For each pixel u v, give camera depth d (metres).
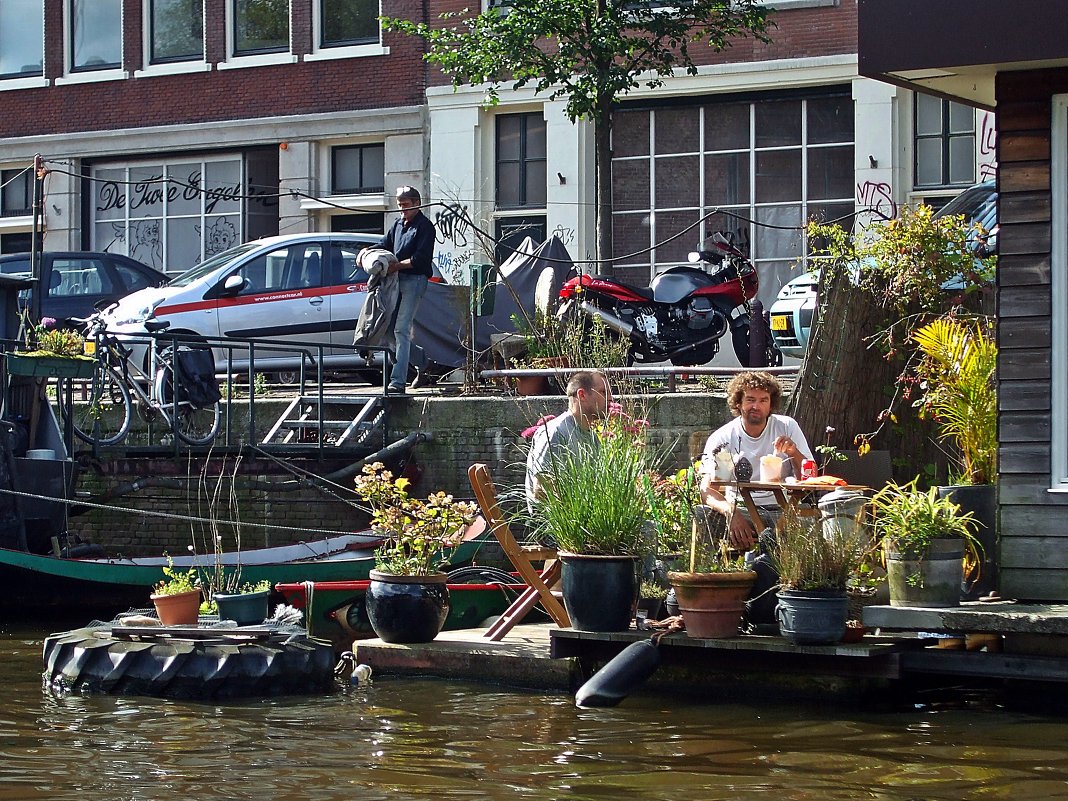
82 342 16.72
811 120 28.55
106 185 34.00
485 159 30.83
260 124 32.44
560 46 26.31
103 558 17.00
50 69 34.25
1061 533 10.82
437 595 12.09
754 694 11.05
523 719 10.26
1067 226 10.95
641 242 29.72
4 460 16.17
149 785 8.45
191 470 18.62
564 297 20.73
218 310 22.56
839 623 10.47
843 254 14.81
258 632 11.66
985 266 14.90
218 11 32.88
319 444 18.83
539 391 19.33
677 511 11.63
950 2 10.80
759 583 11.02
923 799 8.10
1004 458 11.02
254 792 8.29
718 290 20.78
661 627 11.30
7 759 9.09
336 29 32.25
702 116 29.25
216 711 10.60
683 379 20.47
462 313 22.08
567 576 11.24
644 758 9.09
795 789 8.32
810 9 28.19
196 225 33.34
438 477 18.98
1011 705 10.73
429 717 10.35
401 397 19.28
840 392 14.30
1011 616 10.02
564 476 11.47
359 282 23.25
